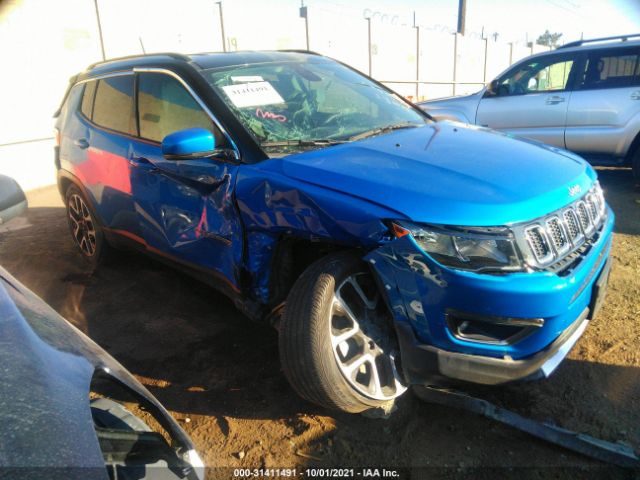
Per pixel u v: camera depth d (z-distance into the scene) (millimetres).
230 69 3576
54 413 1285
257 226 2805
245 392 2951
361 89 4039
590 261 2592
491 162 2789
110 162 3994
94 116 4344
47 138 8859
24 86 8477
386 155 2850
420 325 2383
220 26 12141
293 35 14688
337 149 2980
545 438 2453
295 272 2930
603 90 6805
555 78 7238
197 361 3264
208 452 2531
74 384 1439
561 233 2510
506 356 2346
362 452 2502
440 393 2654
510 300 2252
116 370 1729
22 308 1675
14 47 8297
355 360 2545
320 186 2602
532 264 2320
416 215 2340
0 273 1953
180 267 3572
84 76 4660
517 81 7586
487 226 2285
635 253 4672
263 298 2908
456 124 3801
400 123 3660
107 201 4145
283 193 2674
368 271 2598
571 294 2396
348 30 16828
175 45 11094
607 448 2340
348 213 2443
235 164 2977
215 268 3195
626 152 6809
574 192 2709
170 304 4043
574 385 2883
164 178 3441
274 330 3570
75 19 9109
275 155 2949
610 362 3070
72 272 4781
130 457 1519
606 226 2947
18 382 1318
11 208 2195
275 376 3072
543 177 2693
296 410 2793
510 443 2516
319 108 3576
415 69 20625
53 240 5746
